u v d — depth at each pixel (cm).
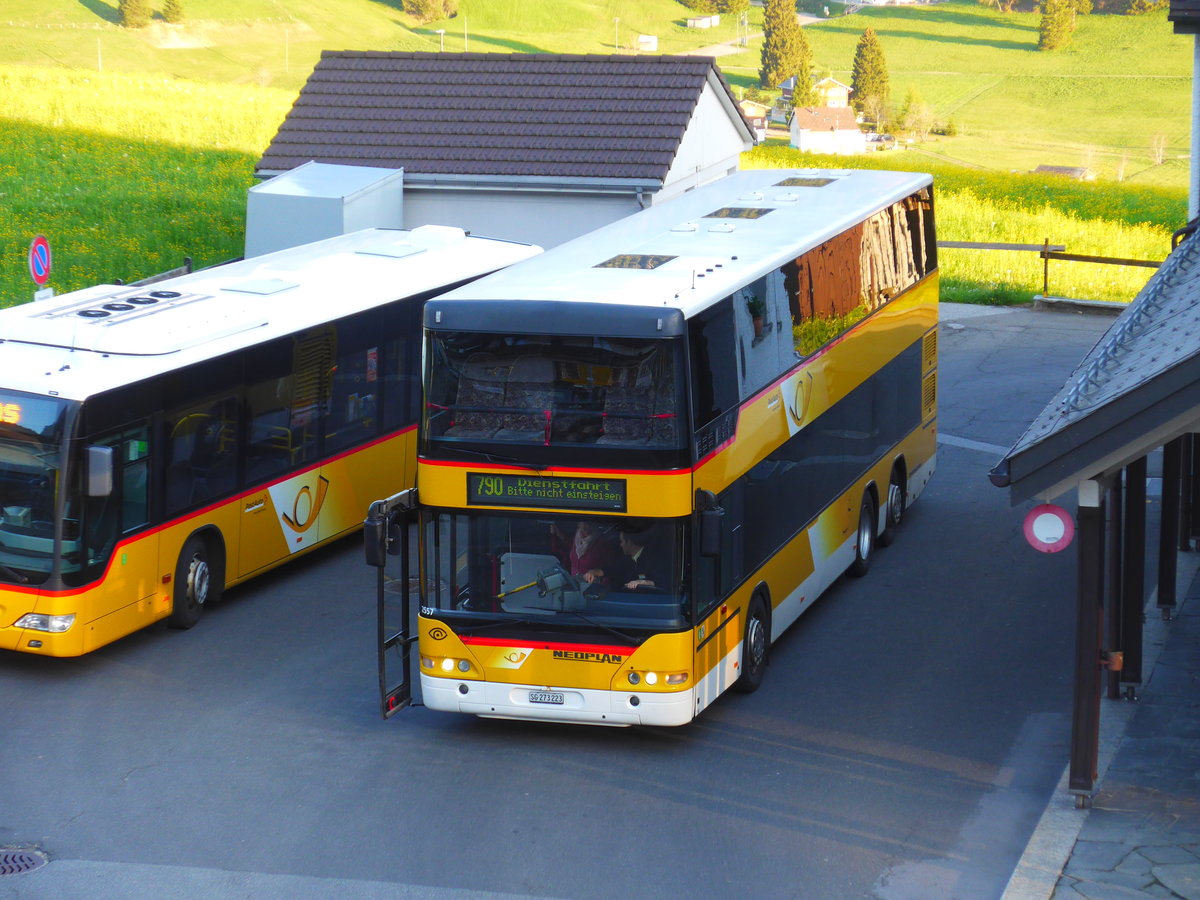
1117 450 903
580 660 1157
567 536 1151
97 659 1430
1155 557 1684
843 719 1279
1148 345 1027
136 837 1058
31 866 1010
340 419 1730
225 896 969
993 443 2248
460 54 2961
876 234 1667
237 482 1557
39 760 1198
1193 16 2147
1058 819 1036
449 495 1160
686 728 1262
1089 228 5225
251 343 1555
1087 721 1041
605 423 1125
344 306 1719
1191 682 1289
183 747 1225
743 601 1288
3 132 5875
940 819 1080
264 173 2734
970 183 6488
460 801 1120
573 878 995
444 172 2644
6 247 3650
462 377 1146
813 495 1484
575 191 2619
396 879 995
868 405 1664
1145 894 925
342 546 1823
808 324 1444
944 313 3291
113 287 1666
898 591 1628
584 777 1164
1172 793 1071
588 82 2845
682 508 1125
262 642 1480
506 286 1192
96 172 5175
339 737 1246
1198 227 1706
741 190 1786
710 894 971
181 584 1488
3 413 1334
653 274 1242
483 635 1172
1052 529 1006
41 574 1333
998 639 1473
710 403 1173
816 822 1080
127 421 1387
